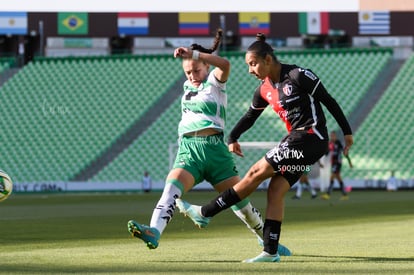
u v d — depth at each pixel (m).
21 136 135.62
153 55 146.25
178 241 33.34
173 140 131.88
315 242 31.94
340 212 59.53
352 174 122.25
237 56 144.75
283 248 25.44
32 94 142.38
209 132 25.55
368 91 135.50
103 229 42.47
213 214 24.44
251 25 146.50
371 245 30.00
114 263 22.42
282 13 145.75
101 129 135.25
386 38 150.00
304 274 19.23
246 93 138.25
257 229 27.12
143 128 134.88
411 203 74.19
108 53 153.75
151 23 147.75
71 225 46.19
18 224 47.25
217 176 25.83
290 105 24.02
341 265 21.73
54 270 20.41
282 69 24.16
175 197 24.77
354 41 153.25
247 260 23.39
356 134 127.12
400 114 129.38
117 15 148.12
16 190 128.38
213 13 147.12
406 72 137.00
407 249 27.86
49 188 127.75
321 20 145.25
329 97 23.86
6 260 23.39
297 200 84.50
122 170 128.50
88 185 127.25
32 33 148.12
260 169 24.02
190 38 150.25
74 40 152.88
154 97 139.50
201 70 25.61
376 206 68.88
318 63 140.75
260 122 131.88
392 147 124.75
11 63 150.38
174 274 19.31
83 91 141.62
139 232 23.22
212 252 26.78
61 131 135.75
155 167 128.75
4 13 147.75
